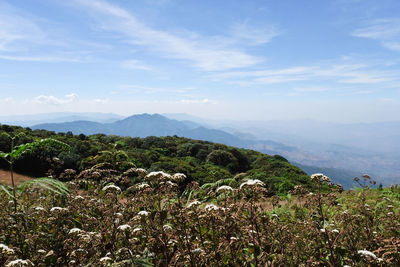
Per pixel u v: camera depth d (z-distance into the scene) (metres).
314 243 3.98
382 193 11.66
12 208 5.07
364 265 3.54
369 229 4.54
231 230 3.34
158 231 3.39
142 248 3.85
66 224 4.54
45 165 19.44
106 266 3.31
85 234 3.90
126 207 4.46
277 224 4.23
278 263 3.55
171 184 3.43
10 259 3.31
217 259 3.29
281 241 3.90
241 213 3.66
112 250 3.71
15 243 4.07
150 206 3.91
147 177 3.45
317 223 3.99
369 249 4.10
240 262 3.54
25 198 5.76
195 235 3.53
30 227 4.49
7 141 25.67
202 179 20.36
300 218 4.80
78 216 4.83
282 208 6.32
